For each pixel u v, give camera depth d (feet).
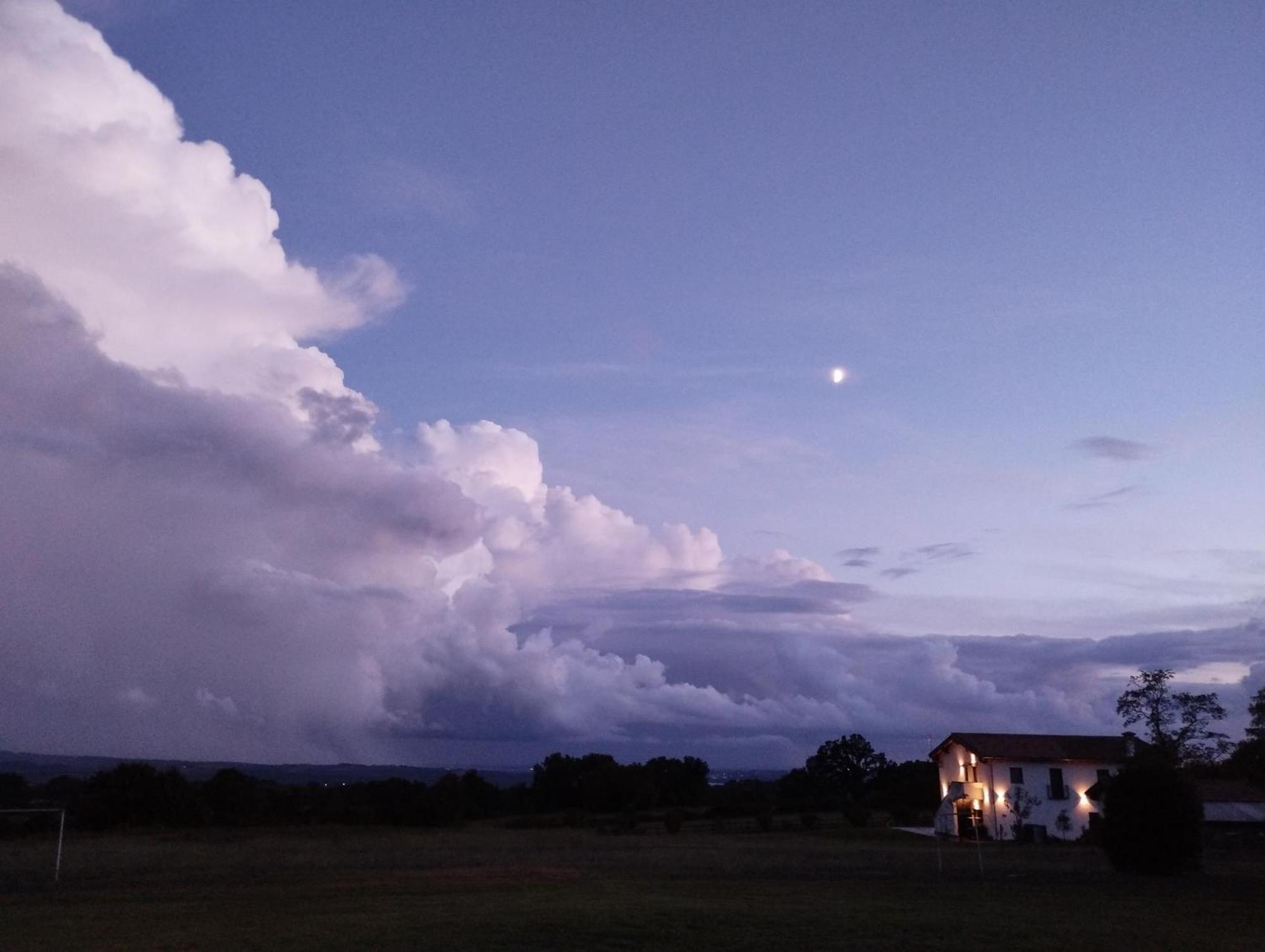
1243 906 84.99
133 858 134.72
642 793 304.71
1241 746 185.88
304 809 250.16
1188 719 194.80
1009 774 195.11
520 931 68.54
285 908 80.43
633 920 73.31
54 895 90.63
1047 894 92.73
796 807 289.53
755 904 83.41
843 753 333.83
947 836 196.75
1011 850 161.68
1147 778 114.93
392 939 65.57
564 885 99.04
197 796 231.30
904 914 78.02
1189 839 111.96
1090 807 191.72
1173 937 68.28
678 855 142.41
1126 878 109.29
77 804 219.41
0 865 121.39
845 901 85.92
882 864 126.93
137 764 228.22
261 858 133.80
